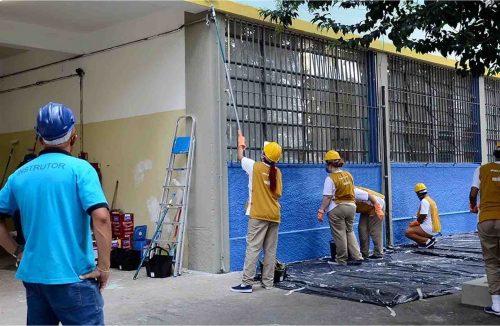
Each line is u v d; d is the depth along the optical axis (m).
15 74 10.66
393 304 5.52
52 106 2.98
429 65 11.26
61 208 2.83
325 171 8.80
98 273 2.89
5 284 6.79
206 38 7.37
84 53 9.16
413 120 10.82
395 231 10.03
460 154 11.97
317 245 8.60
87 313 2.83
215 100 7.34
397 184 10.22
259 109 8.03
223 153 7.38
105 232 2.85
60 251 2.79
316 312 5.25
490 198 5.23
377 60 9.94
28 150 10.35
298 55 8.69
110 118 8.79
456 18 5.58
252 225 6.28
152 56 8.13
